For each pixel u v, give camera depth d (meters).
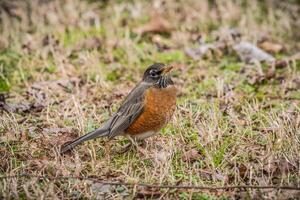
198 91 13.93
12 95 13.81
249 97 13.43
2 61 15.62
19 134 11.60
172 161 10.61
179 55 16.28
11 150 10.92
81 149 11.05
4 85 14.35
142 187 9.71
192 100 13.30
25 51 16.05
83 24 17.70
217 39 17.08
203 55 16.08
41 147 11.14
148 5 18.97
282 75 14.71
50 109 12.88
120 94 13.72
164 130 11.80
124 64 15.73
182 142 11.28
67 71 15.06
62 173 10.12
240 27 17.56
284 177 9.80
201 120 12.07
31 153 10.95
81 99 13.48
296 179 9.75
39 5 18.69
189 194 9.43
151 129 10.87
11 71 15.17
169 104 10.79
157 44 16.86
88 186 9.77
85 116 12.39
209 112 12.07
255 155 10.67
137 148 10.92
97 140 11.45
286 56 16.27
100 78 14.30
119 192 9.66
